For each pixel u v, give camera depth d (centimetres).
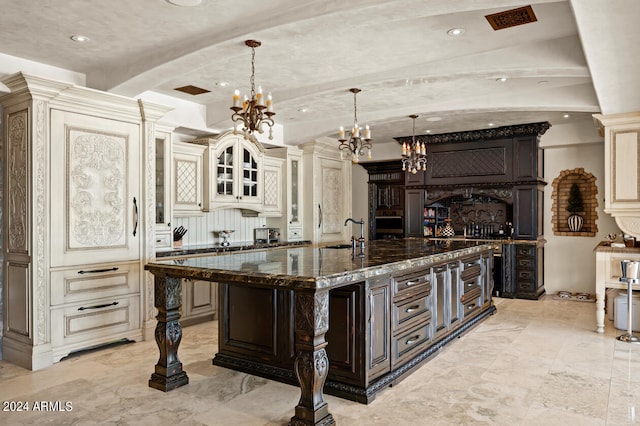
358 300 301
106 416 281
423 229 779
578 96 492
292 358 334
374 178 930
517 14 318
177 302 332
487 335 471
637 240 505
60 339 393
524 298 683
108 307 431
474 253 510
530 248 679
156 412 287
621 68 338
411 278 364
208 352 418
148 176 466
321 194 747
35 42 355
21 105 385
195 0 287
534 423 269
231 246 595
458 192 748
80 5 294
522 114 621
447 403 298
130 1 289
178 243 560
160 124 491
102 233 427
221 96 531
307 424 257
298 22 297
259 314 352
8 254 402
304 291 257
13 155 394
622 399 304
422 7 272
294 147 719
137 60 392
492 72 398
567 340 452
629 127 493
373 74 446
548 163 732
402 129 727
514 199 696
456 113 562
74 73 427
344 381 307
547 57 374
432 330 397
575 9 240
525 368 367
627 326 470
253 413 286
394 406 294
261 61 410
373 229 930
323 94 485
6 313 405
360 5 274
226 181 598
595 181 697
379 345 318
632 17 249
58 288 393
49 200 387
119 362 390
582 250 707
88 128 416
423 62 415
